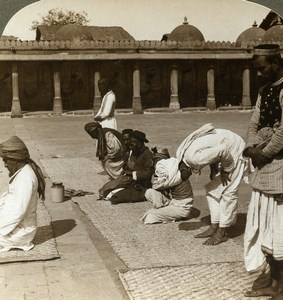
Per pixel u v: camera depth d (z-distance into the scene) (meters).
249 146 4.20
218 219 5.95
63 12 30.50
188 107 32.66
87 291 4.56
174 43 30.47
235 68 33.34
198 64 32.91
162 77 32.59
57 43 28.95
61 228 6.66
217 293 4.38
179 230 6.40
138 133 8.11
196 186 9.50
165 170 6.68
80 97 31.56
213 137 5.56
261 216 4.20
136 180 8.05
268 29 31.02
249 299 4.23
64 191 8.56
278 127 4.07
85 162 12.51
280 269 4.25
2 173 10.90
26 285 4.70
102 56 29.61
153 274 4.86
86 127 9.39
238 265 5.07
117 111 30.36
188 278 4.74
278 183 4.06
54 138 18.25
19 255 5.46
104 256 5.53
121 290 4.58
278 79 4.18
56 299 4.39
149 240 6.00
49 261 5.37
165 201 6.93
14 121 26.23
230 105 33.25
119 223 6.77
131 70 31.98
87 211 7.45
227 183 5.76
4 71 30.08
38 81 30.97
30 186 5.62
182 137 17.94
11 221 5.58
